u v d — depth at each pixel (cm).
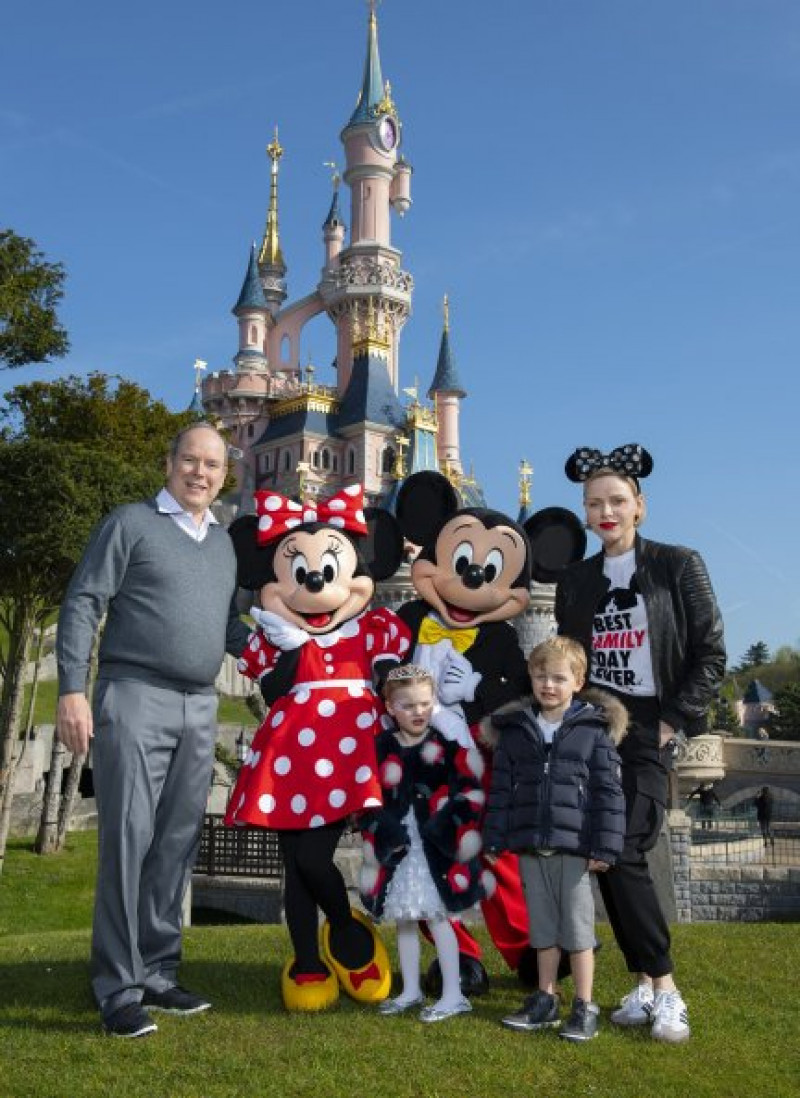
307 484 8019
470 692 601
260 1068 458
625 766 541
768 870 2300
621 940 540
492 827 523
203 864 2245
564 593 595
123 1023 499
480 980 589
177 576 548
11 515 2095
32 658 3644
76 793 2612
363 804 538
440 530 636
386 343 9000
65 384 3441
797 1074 475
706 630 555
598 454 625
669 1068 471
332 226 10325
